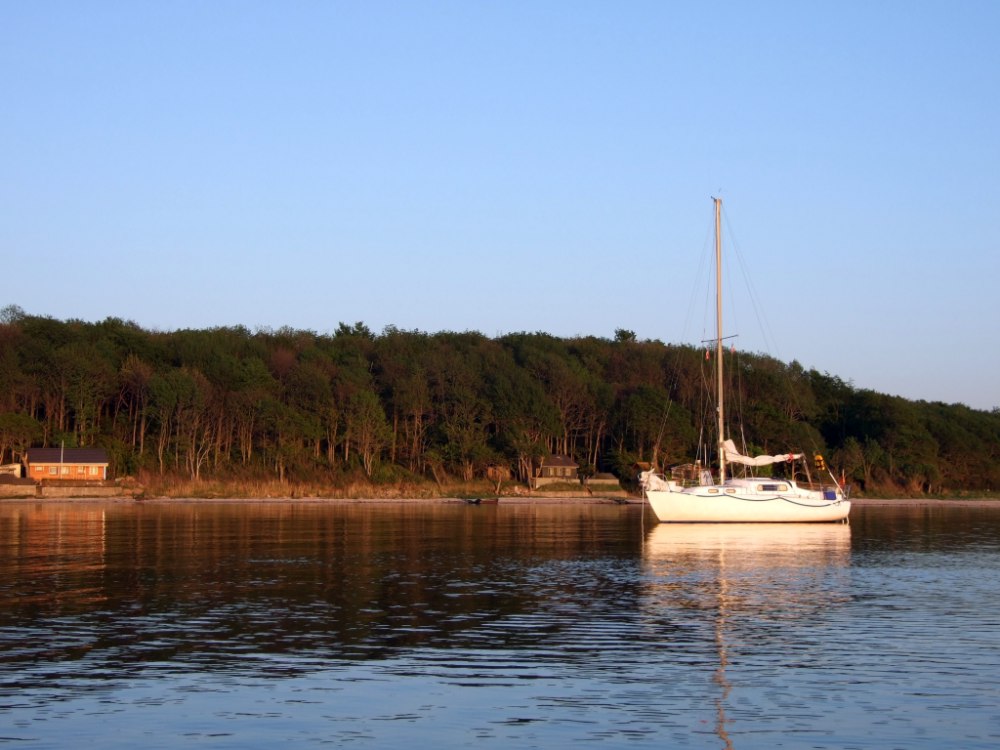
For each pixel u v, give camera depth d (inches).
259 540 2559.1
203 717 867.4
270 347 7332.7
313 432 6156.5
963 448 7116.1
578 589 1622.8
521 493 6176.2
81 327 6815.9
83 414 5910.4
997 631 1259.8
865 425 7180.1
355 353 7416.3
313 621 1302.9
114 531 2861.7
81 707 892.0
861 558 2156.7
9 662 1056.2
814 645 1167.0
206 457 6072.8
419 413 6609.3
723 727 848.3
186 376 5974.4
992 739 821.2
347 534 2805.1
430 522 3499.0
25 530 2881.4
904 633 1243.8
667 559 2103.8
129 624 1270.9
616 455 6633.9
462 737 821.2
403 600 1488.7
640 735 827.4
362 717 871.7
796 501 3041.3
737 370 7268.7
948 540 2736.2
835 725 855.7
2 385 5807.1
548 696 939.3
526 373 6815.9
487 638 1199.6
